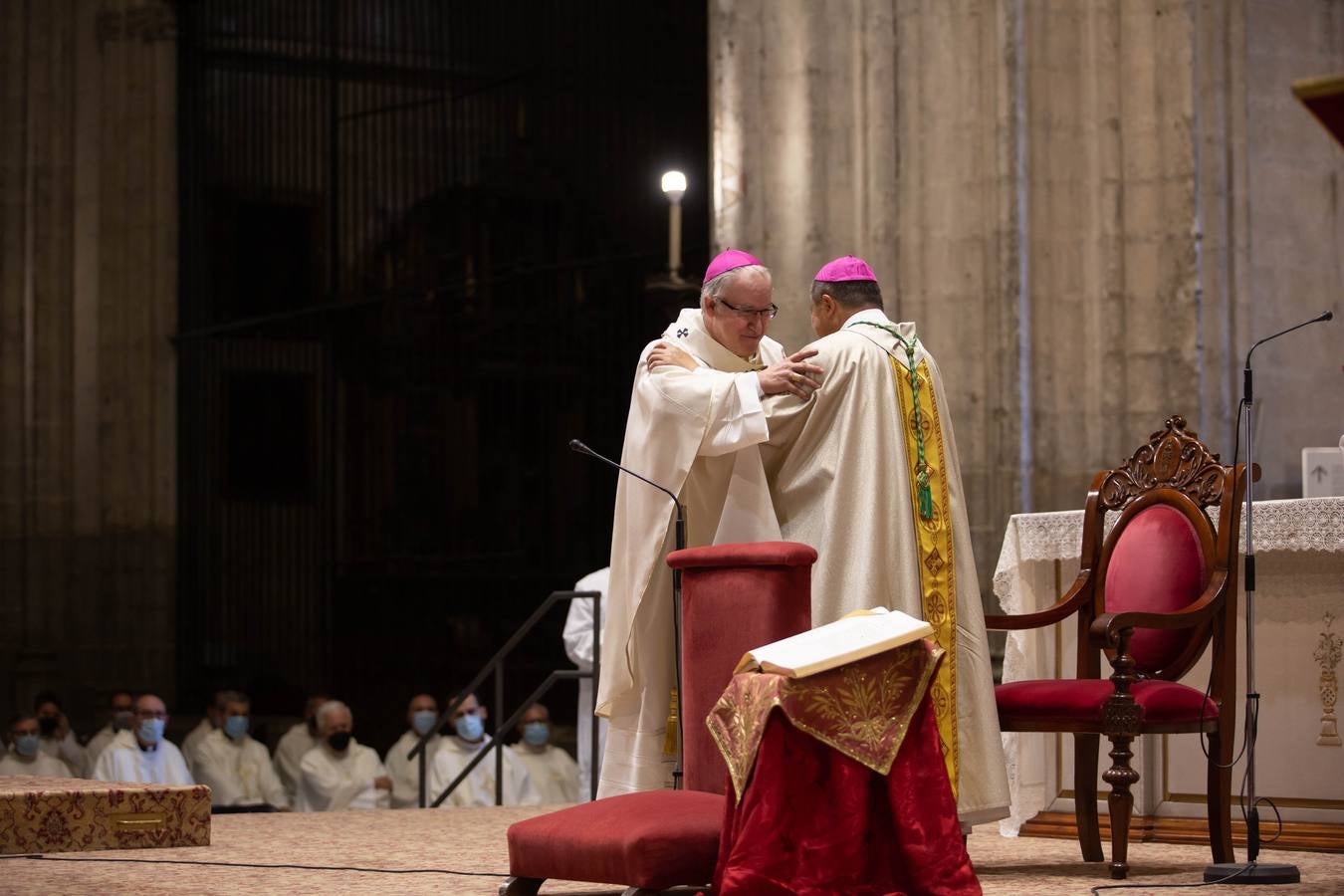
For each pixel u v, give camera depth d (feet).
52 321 78.74
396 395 86.02
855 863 19.57
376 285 86.12
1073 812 31.65
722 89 54.34
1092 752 27.32
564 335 87.76
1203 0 50.83
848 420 25.00
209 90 81.71
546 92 88.33
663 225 87.51
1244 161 51.06
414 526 85.81
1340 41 54.44
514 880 21.94
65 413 78.59
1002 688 26.05
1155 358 50.26
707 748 22.26
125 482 78.28
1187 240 50.19
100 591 78.13
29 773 64.80
